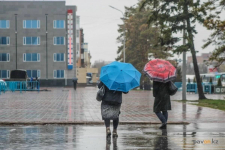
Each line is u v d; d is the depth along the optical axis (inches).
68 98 1443.2
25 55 3430.1
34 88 2310.5
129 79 478.6
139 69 3127.5
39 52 3435.0
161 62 578.9
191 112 847.7
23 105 1048.8
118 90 478.0
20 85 1973.4
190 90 2231.8
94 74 4726.9
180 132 541.0
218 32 1222.9
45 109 915.4
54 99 1364.4
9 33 3420.3
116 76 476.4
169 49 1454.2
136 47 3174.2
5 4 3415.4
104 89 487.5
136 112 849.5
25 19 3425.2
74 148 415.2
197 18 1357.0
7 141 461.4
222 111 875.4
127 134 523.5
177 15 1391.5
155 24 1485.0
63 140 470.6
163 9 1416.1
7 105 1047.0
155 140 469.4
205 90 2247.8
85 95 1723.7
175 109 935.0
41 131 554.3
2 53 3425.2
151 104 1131.9
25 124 633.6
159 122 646.5
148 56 3029.0
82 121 646.5
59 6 3427.7
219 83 2368.4
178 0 1397.6
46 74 3435.0
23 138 485.7
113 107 491.8
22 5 3420.3
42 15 3427.7
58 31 3432.6
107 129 493.4
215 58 1247.5
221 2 1219.9
